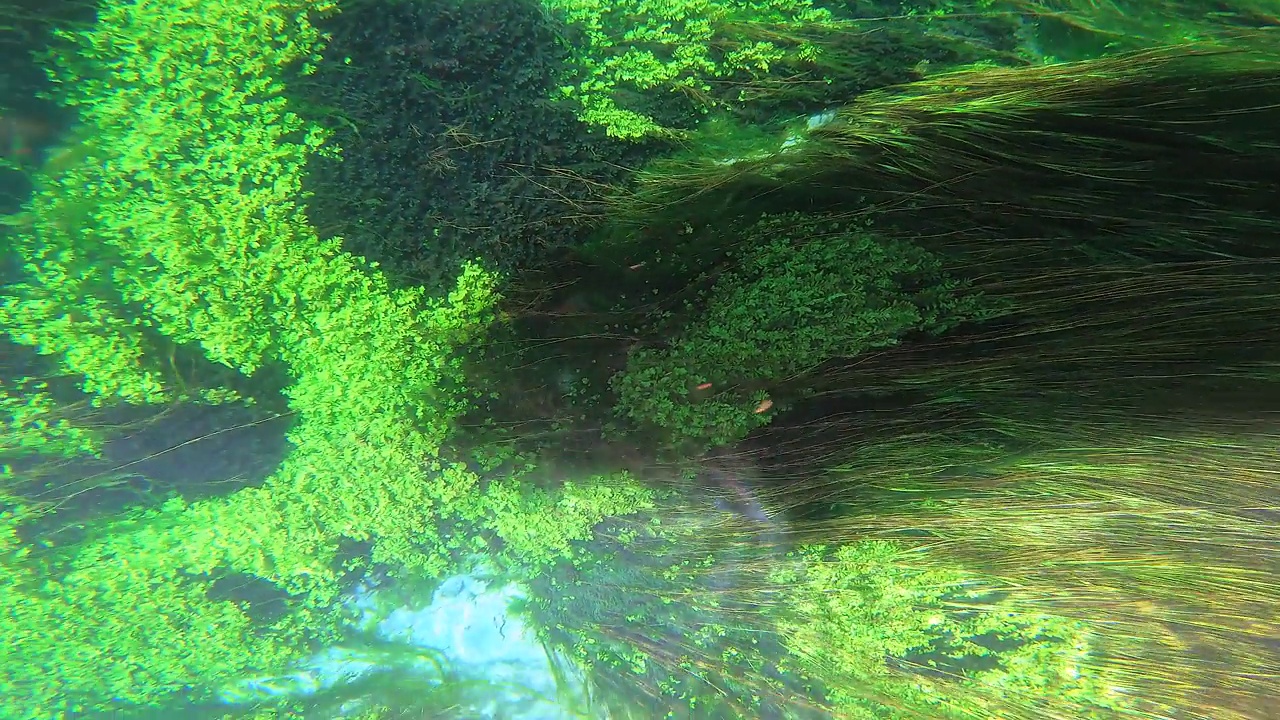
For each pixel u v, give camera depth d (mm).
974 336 1174
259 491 1199
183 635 1193
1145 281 1128
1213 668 1092
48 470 1178
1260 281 1093
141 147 1152
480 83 1257
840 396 1211
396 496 1207
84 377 1165
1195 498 1107
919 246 1197
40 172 1139
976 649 1158
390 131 1232
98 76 1152
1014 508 1153
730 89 1280
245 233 1172
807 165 1225
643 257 1261
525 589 1270
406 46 1239
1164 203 1134
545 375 1251
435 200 1239
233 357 1194
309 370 1208
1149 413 1121
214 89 1172
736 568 1223
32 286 1132
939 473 1178
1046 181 1163
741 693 1200
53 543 1179
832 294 1191
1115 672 1114
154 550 1185
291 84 1202
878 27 1267
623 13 1281
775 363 1206
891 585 1179
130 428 1202
